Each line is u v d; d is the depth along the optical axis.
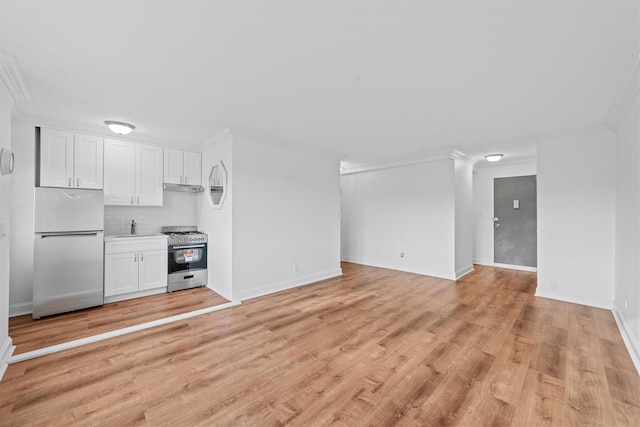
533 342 2.65
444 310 3.52
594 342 2.64
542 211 4.04
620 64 2.07
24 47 1.88
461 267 5.43
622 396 1.87
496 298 4.00
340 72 2.22
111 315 3.29
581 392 1.92
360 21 1.62
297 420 1.67
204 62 2.08
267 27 1.68
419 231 5.60
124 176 3.97
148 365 2.25
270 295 4.16
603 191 3.56
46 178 3.37
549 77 2.29
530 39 1.79
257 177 4.15
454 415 1.70
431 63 2.09
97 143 3.75
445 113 3.12
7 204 2.31
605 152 3.55
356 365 2.26
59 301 3.29
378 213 6.31
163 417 1.68
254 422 1.65
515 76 2.27
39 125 3.33
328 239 5.31
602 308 3.55
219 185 4.16
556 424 1.63
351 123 3.48
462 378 2.08
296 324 3.08
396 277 5.29
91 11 1.53
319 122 3.44
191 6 1.50
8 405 1.77
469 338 2.74
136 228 4.40
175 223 4.80
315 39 1.80
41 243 3.20
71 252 3.38
